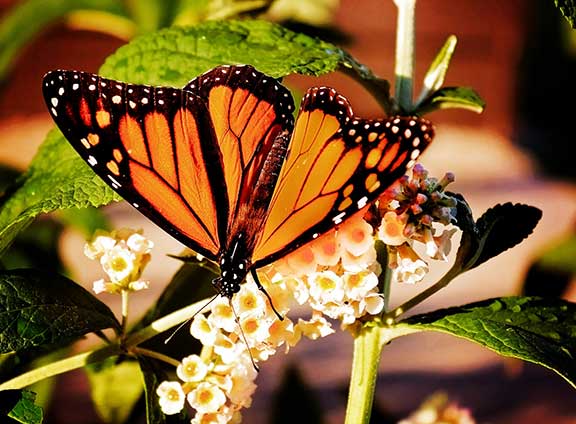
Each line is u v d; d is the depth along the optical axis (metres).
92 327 0.40
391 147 0.37
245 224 0.39
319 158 0.38
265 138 0.39
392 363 1.09
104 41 1.67
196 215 0.40
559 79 1.94
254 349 0.40
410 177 0.39
